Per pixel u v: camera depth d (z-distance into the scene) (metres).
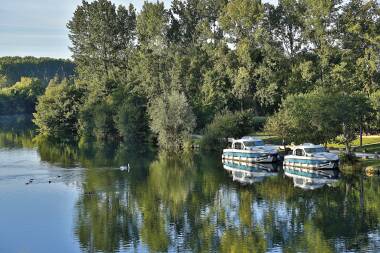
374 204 56.19
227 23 128.38
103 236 48.16
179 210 56.25
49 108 148.88
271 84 118.12
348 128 77.38
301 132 84.00
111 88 145.62
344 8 118.00
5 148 113.25
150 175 76.62
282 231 48.25
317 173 74.62
